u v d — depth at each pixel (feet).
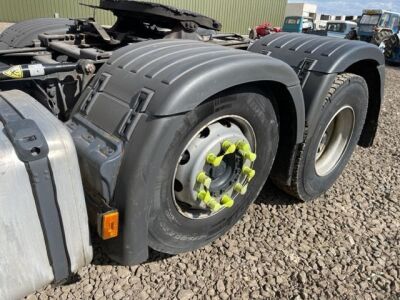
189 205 6.48
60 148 4.25
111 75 6.01
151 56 6.02
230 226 7.43
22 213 4.14
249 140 6.77
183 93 5.04
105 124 5.50
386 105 20.89
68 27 10.43
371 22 50.57
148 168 5.09
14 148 3.95
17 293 4.46
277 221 8.46
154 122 5.01
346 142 9.80
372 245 7.92
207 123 5.85
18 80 6.70
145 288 6.35
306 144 7.90
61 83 6.61
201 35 9.66
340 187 10.36
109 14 45.19
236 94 6.01
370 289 6.73
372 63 9.55
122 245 5.44
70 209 4.56
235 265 7.03
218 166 6.44
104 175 5.03
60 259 4.72
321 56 8.05
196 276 6.70
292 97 6.71
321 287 6.68
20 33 10.30
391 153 13.28
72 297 6.06
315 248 7.68
